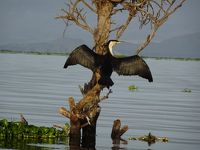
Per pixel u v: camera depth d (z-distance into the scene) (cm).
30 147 2841
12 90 6219
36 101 5131
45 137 3091
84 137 2977
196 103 5781
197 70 16650
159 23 2653
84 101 2856
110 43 1991
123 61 1944
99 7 2758
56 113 4291
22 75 9312
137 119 4259
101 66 1944
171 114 4716
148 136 3300
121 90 7119
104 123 3912
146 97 6203
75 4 2722
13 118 3903
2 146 2833
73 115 2920
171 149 3044
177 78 10906
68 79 8881
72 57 1975
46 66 13850
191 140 3400
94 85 2830
